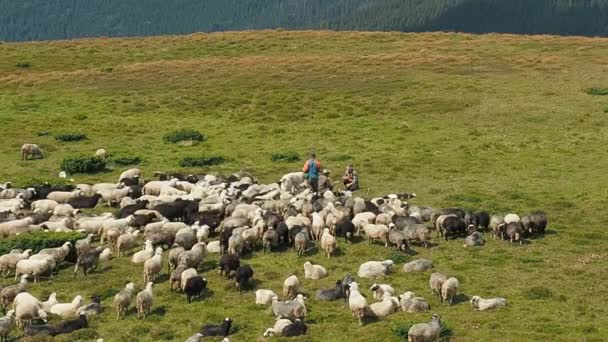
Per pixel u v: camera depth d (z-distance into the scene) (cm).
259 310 2831
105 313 2808
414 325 2500
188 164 5281
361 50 9419
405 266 3200
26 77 8262
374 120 6469
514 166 5075
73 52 9862
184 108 7050
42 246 3378
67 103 7288
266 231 3500
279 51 9619
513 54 8675
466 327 2627
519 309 2784
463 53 8831
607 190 4419
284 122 6544
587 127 5975
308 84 7644
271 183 4759
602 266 3244
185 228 3547
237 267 3148
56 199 4300
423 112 6594
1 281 3117
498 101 6769
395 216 3719
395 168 5094
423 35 10300
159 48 10050
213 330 2595
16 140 5972
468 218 3734
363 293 2955
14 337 2583
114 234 3494
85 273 3222
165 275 3194
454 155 5391
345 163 5266
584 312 2759
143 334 2639
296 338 2553
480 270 3206
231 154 5559
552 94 6906
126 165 5331
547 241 3591
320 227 3600
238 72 8219
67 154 5616
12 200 4203
